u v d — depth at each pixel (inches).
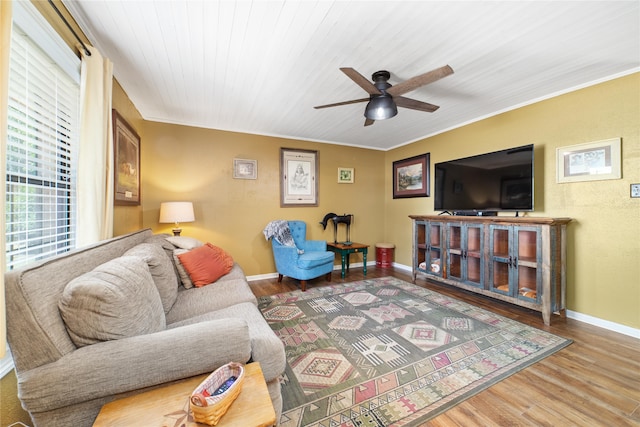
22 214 48.3
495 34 68.9
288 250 138.3
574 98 99.5
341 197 184.4
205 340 39.4
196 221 141.9
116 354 35.5
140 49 74.7
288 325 94.9
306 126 146.9
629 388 61.6
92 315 36.8
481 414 54.1
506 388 61.9
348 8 59.7
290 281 151.9
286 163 165.6
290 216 167.2
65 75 59.6
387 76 88.2
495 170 117.8
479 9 60.1
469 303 115.9
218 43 72.3
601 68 86.4
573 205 100.3
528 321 97.5
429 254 141.8
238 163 151.8
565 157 102.1
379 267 188.9
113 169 82.2
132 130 105.9
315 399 58.4
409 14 61.6
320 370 68.8
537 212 110.4
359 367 70.1
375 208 197.9
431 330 90.7
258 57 79.4
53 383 32.6
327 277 153.6
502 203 115.0
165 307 65.4
